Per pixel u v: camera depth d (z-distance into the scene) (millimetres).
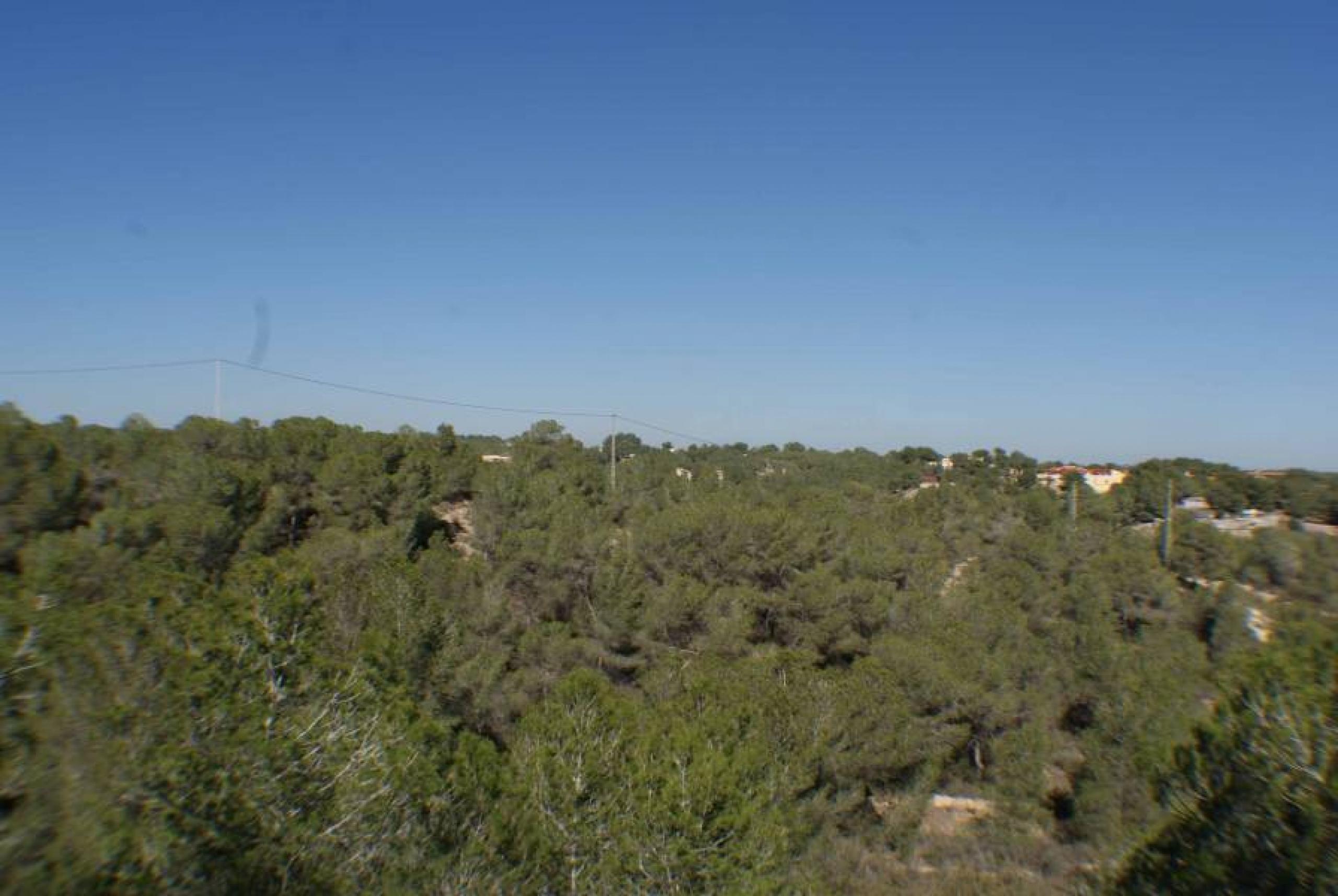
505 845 8766
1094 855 18203
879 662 19500
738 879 9656
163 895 6082
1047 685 22375
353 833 7504
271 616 8805
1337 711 6633
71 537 17359
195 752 6816
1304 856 6098
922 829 19641
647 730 10930
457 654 17594
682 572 27953
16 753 6520
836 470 64688
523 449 42469
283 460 29984
